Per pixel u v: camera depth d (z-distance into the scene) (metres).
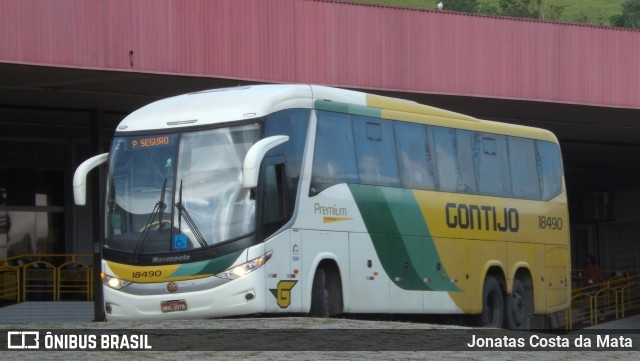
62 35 23.78
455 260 21.88
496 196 23.44
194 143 17.88
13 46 23.23
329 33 27.36
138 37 24.69
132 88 27.11
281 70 26.62
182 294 17.33
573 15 103.06
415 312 20.67
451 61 29.20
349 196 19.22
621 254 48.03
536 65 30.58
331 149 18.98
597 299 37.69
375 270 19.67
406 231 20.56
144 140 18.28
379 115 20.41
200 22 25.50
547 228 25.08
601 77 31.62
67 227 36.34
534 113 33.16
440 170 21.84
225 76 25.77
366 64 27.86
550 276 25.03
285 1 26.73
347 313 18.97
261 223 17.27
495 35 29.92
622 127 36.38
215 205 17.44
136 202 17.98
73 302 31.47
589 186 48.72
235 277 17.11
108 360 12.59
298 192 18.03
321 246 18.41
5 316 30.81
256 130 17.62
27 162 36.12
